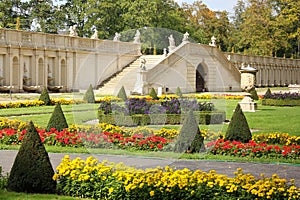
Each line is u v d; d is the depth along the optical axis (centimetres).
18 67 3962
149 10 4503
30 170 920
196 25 8725
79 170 930
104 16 5900
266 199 858
